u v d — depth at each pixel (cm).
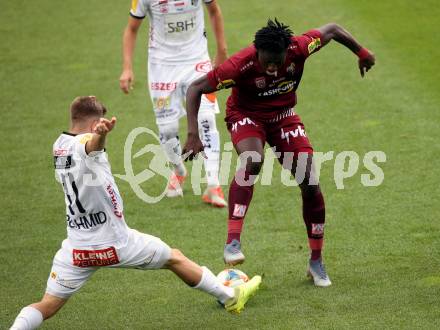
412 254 2323
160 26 2767
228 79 2034
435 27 4350
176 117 2820
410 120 3369
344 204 2706
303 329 1917
